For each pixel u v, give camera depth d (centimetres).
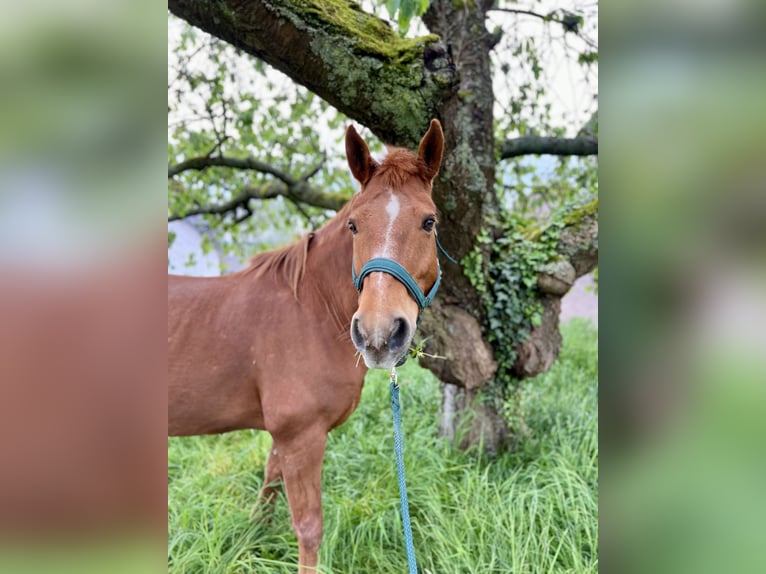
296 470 177
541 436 280
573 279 246
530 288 251
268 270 190
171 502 219
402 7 149
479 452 251
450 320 249
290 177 343
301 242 189
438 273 160
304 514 177
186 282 187
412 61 194
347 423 304
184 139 343
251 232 408
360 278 142
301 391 174
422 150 155
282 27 172
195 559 184
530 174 387
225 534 201
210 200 375
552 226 249
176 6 166
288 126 345
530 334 257
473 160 219
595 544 185
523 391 316
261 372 176
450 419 277
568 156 358
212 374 176
